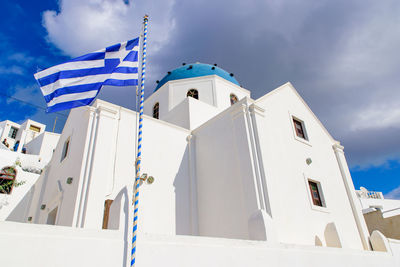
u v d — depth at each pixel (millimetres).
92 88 7730
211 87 18094
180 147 12508
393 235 15664
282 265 6230
